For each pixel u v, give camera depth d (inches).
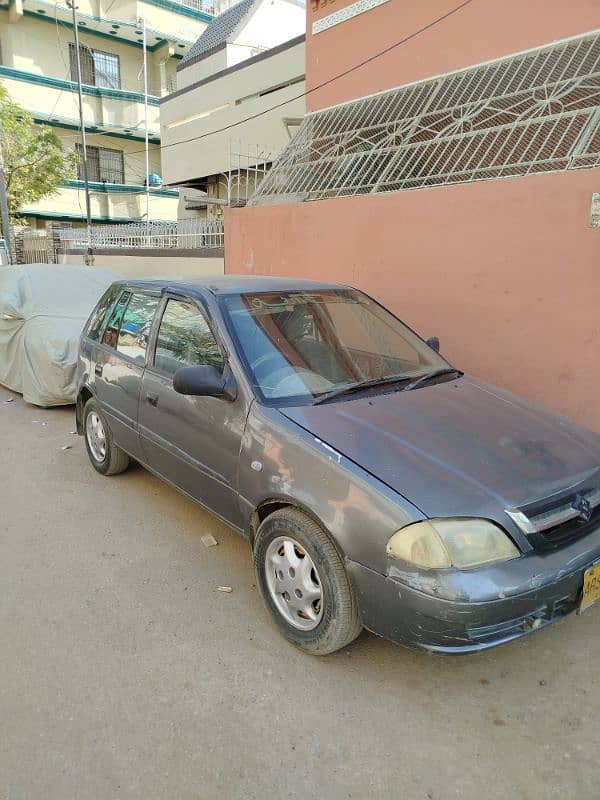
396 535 93.2
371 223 252.4
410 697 101.8
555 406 204.1
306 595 108.2
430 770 87.7
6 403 295.1
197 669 108.0
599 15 240.2
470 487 97.7
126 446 172.4
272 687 103.8
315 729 95.0
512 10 263.4
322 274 277.9
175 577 137.7
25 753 90.1
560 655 112.3
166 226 546.3
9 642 114.8
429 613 90.7
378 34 317.1
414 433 112.0
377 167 284.8
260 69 541.3
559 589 94.7
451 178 242.8
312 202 277.1
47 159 796.6
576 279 192.5
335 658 111.1
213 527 161.9
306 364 134.4
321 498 102.5
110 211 1019.9
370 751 90.9
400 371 145.9
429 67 298.4
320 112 352.5
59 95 954.7
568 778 86.3
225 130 588.4
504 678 106.4
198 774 86.8
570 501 102.3
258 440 116.9
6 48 932.6
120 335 177.0
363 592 97.7
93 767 87.8
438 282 231.5
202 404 132.8
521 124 237.8
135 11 971.3
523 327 208.4
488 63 275.7
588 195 185.8
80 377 197.8
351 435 109.7
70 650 112.7
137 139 1056.2
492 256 213.0
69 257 677.3
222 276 173.8
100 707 98.9
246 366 126.5
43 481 193.5
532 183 198.1
